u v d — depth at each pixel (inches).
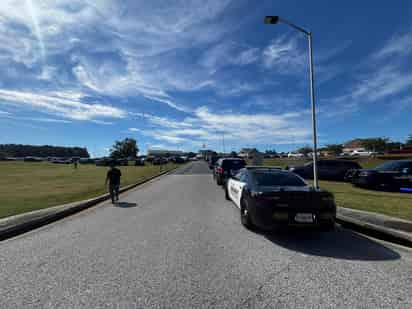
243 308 105.2
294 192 193.9
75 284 125.5
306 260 157.5
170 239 196.1
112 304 107.7
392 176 442.9
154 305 106.9
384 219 239.8
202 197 402.6
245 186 233.9
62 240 195.5
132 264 149.5
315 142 407.2
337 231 224.4
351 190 454.9
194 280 129.8
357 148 3408.0
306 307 106.1
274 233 213.6
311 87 414.3
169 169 1258.0
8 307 105.8
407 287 123.6
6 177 762.8
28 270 142.0
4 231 206.1
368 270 143.3
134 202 360.8
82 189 481.7
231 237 201.9
